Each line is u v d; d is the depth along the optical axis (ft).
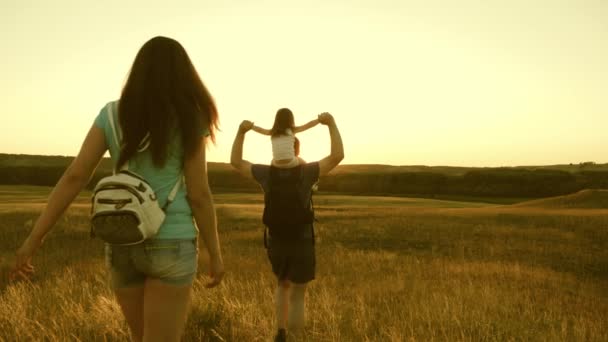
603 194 190.08
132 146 8.35
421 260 52.06
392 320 19.75
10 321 16.15
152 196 8.21
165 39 8.90
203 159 8.76
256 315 17.78
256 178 15.65
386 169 441.68
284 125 15.71
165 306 8.50
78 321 16.70
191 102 8.69
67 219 83.51
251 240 70.79
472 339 17.57
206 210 8.86
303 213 15.23
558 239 80.33
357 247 67.87
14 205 125.18
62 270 37.35
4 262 41.14
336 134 15.57
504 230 90.79
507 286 36.55
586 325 23.39
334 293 27.32
